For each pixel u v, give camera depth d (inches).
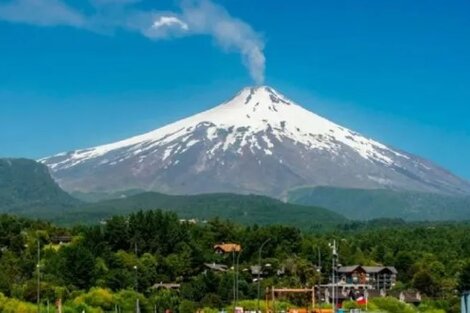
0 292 7042.3
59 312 6481.3
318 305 7130.9
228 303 7583.7
